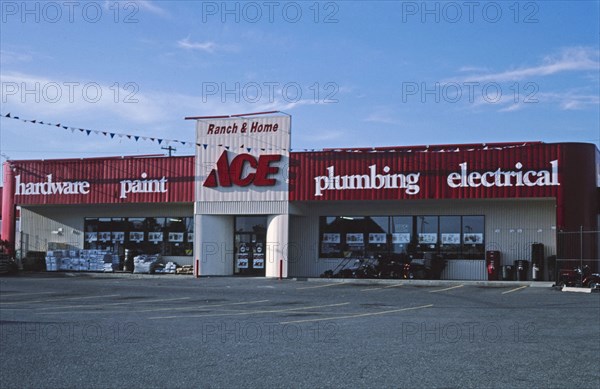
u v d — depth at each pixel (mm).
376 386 8211
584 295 22328
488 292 23719
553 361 9852
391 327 13703
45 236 38750
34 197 36812
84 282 29359
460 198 29109
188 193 33469
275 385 8266
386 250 31953
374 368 9289
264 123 32219
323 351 10672
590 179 27875
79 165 36000
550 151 27953
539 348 11008
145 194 34344
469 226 30859
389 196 30000
